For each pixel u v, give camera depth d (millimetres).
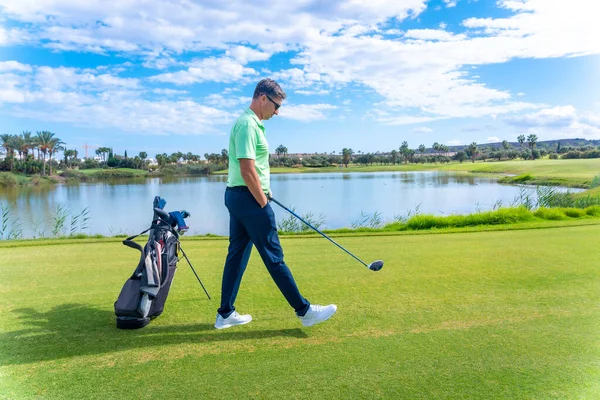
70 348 2648
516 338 2777
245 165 2855
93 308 3371
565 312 3236
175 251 3488
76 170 49062
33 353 2572
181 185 46688
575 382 2227
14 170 33344
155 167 83812
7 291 3779
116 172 61750
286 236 6844
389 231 7953
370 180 57094
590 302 3453
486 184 43219
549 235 6555
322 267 4664
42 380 2250
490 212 9164
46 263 4805
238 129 2891
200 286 4012
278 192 36688
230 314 3006
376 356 2533
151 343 2732
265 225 2939
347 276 4285
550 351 2584
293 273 4406
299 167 136875
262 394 2121
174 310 3369
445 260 4930
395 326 2992
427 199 28000
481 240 6230
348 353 2576
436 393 2127
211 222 17734
